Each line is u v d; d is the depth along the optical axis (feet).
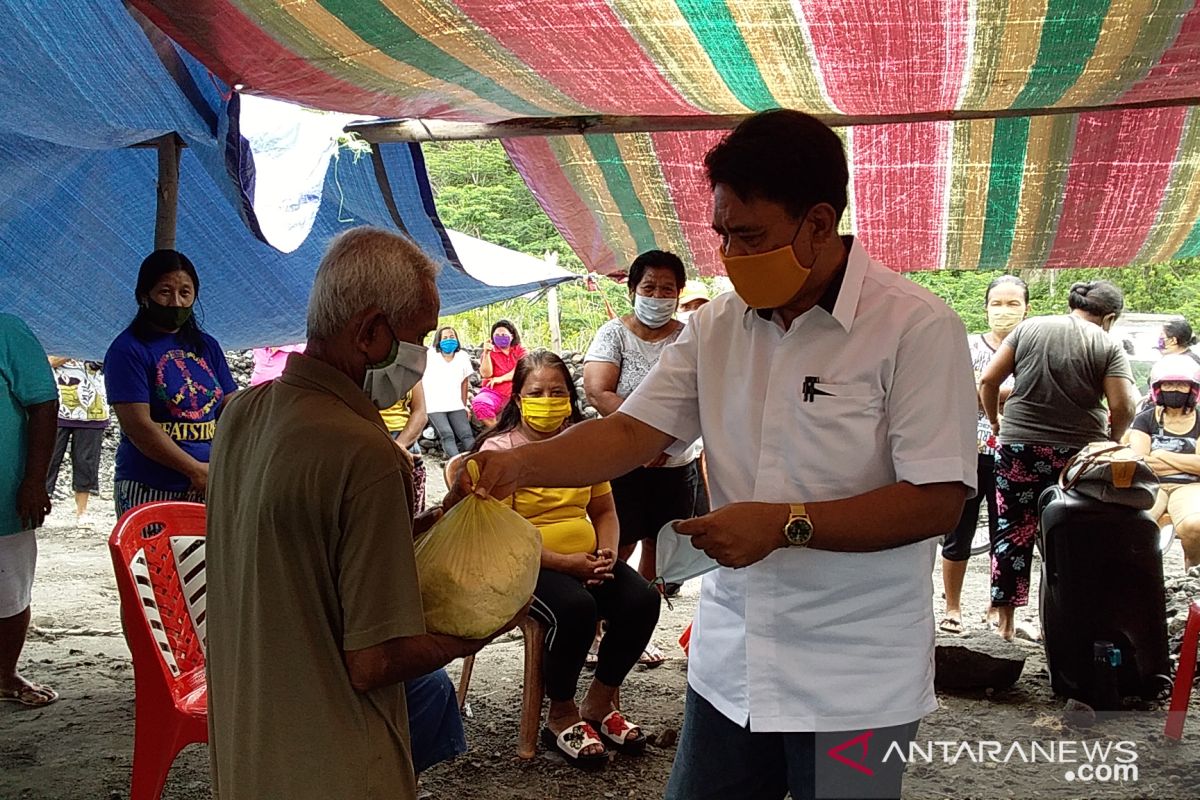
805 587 6.09
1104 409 17.31
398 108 13.80
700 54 11.67
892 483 6.01
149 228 18.16
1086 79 12.28
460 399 36.63
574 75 12.44
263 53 11.21
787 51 11.55
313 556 6.28
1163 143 16.93
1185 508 19.99
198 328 14.29
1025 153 17.56
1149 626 14.30
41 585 21.84
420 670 6.48
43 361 13.79
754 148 5.62
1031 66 11.78
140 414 13.17
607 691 13.29
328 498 6.22
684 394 6.79
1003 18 10.46
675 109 14.28
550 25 10.75
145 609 9.70
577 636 12.41
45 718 13.78
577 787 12.19
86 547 26.21
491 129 15.90
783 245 5.70
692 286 20.49
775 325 6.26
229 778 6.57
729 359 6.50
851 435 5.97
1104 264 21.02
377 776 6.47
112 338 20.13
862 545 5.72
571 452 6.82
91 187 16.84
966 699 14.76
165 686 9.54
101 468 37.19
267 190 13.03
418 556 6.78
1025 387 17.26
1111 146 17.15
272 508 6.23
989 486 18.53
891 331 5.89
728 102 13.82
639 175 18.93
